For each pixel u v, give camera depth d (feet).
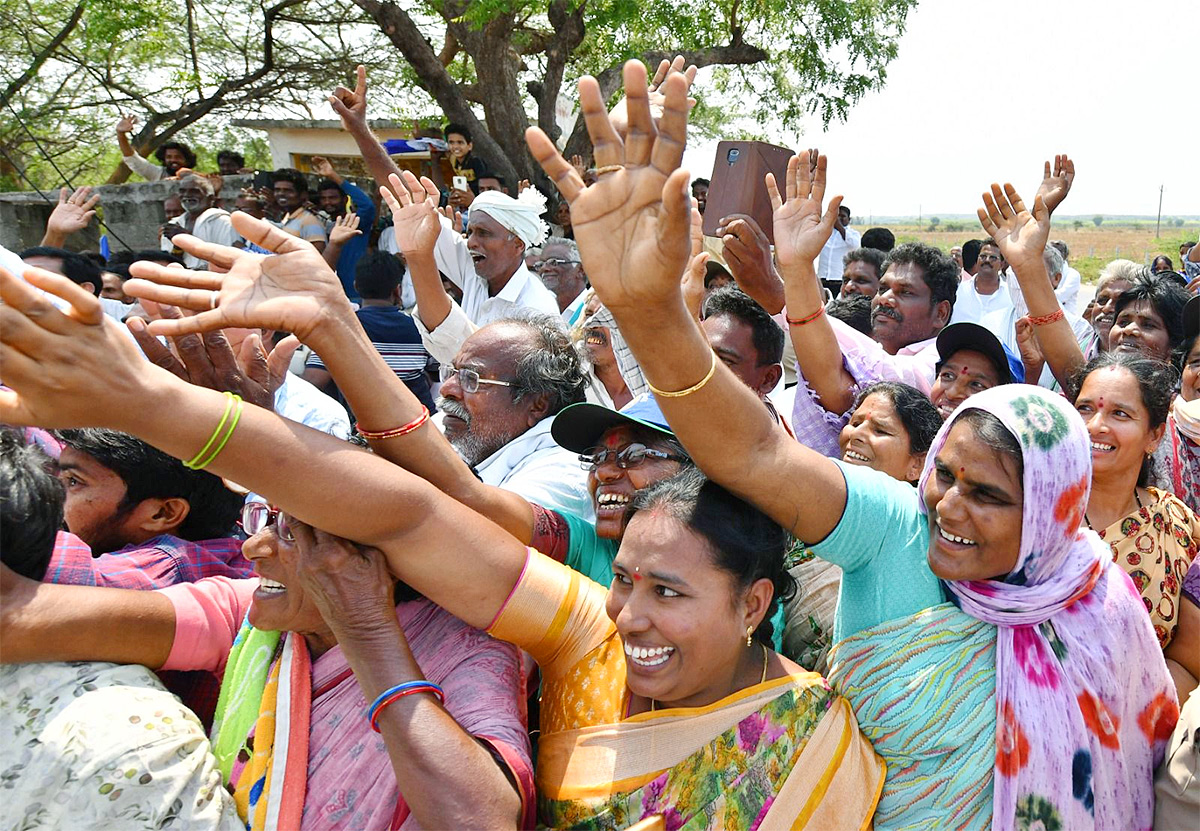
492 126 40.27
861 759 5.81
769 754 5.49
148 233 32.73
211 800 5.14
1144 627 6.19
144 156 47.16
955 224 336.90
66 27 44.34
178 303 4.89
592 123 4.42
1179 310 13.76
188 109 47.60
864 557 5.88
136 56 48.26
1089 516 8.64
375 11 36.73
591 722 5.66
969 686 5.78
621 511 7.04
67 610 5.19
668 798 5.39
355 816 5.30
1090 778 5.71
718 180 11.54
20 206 38.27
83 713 4.93
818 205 9.71
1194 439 10.03
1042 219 11.61
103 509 7.03
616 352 11.09
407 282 25.16
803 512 5.53
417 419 5.54
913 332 14.65
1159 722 6.30
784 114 49.62
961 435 5.78
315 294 5.02
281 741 5.47
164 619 5.66
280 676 5.68
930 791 5.78
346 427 10.68
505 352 9.21
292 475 4.76
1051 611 5.78
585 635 5.85
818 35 43.62
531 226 16.88
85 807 4.74
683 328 4.73
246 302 4.92
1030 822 5.62
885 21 45.14
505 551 5.58
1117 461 8.38
